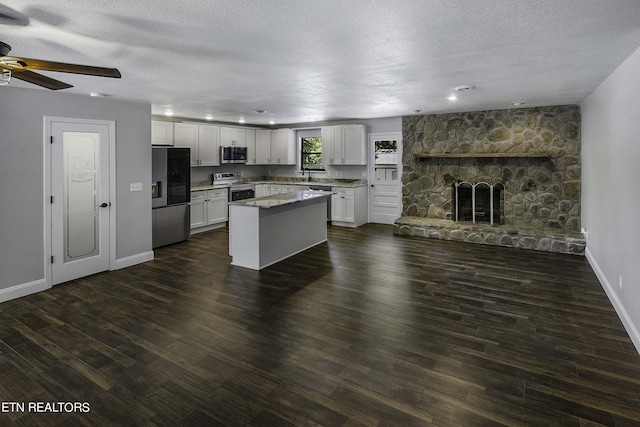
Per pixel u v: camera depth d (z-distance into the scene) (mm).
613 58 3033
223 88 4129
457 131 6629
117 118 4785
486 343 2918
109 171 4727
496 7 1997
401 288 4145
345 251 5789
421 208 7168
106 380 2445
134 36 2393
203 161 7426
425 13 2072
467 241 6285
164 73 3391
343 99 4977
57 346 2883
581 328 3160
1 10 1955
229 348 2855
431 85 4031
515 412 2127
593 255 4766
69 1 1855
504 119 6238
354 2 1921
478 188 6668
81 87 3957
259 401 2232
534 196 6188
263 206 4750
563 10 2047
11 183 3838
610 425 2018
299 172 9070
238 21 2162
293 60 2990
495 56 2928
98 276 4598
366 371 2543
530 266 4898
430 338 3004
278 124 8875
